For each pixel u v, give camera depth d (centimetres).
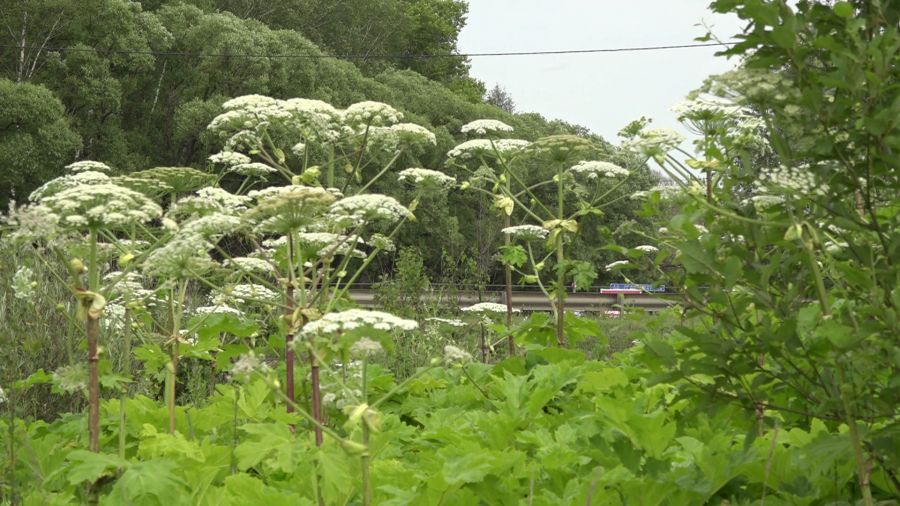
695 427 477
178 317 545
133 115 5219
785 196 340
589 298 2948
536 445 497
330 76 5512
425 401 645
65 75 4816
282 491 413
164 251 443
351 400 371
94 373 400
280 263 626
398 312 1097
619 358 759
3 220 400
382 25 8462
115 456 384
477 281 1245
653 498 392
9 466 455
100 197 415
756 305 362
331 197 449
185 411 629
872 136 329
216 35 5203
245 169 659
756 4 321
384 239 589
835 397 351
